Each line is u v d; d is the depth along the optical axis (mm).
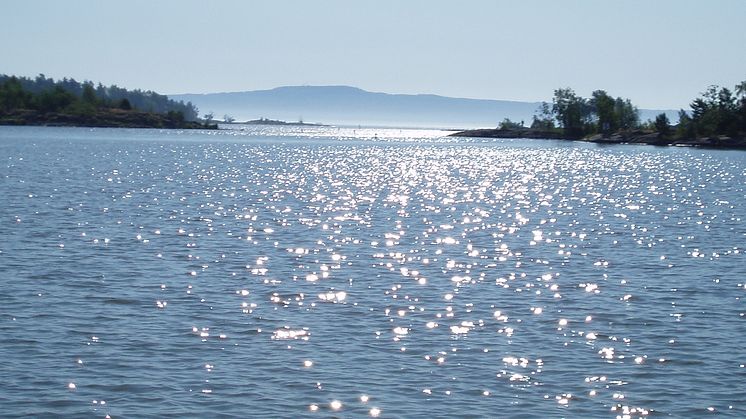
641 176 109812
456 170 119375
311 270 37250
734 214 63062
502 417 20438
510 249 44250
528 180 100938
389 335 26859
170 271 36312
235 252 41625
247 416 20297
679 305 31328
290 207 63656
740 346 26094
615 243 46938
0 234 45469
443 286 34281
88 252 40531
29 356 24172
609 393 22062
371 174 107188
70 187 75250
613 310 30422
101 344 25375
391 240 46938
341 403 21125
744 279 36406
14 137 193750
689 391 22250
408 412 20641
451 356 24781
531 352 25281
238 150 169750
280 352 24938
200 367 23516
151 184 81625
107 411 20484
